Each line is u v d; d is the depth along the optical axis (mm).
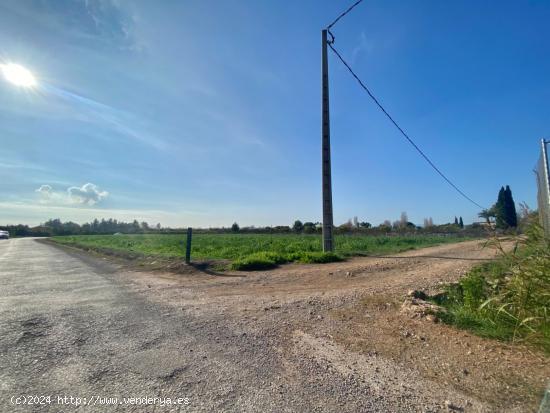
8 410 2113
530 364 2912
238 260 9195
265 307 4766
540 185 9008
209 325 3924
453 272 7949
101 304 4926
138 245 21422
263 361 2936
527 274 3797
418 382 2611
